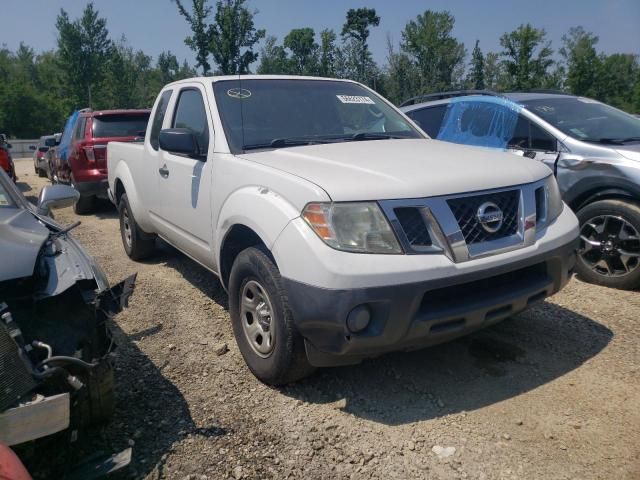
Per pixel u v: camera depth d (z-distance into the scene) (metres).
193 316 4.64
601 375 3.49
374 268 2.80
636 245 4.79
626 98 44.06
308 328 2.97
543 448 2.82
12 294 2.50
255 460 2.80
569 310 4.51
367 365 3.70
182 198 4.54
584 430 2.96
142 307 4.88
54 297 2.58
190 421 3.12
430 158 3.52
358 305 2.80
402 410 3.20
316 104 4.51
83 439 2.89
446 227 2.95
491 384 3.44
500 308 3.13
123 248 7.17
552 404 3.20
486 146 6.02
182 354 3.96
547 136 5.46
